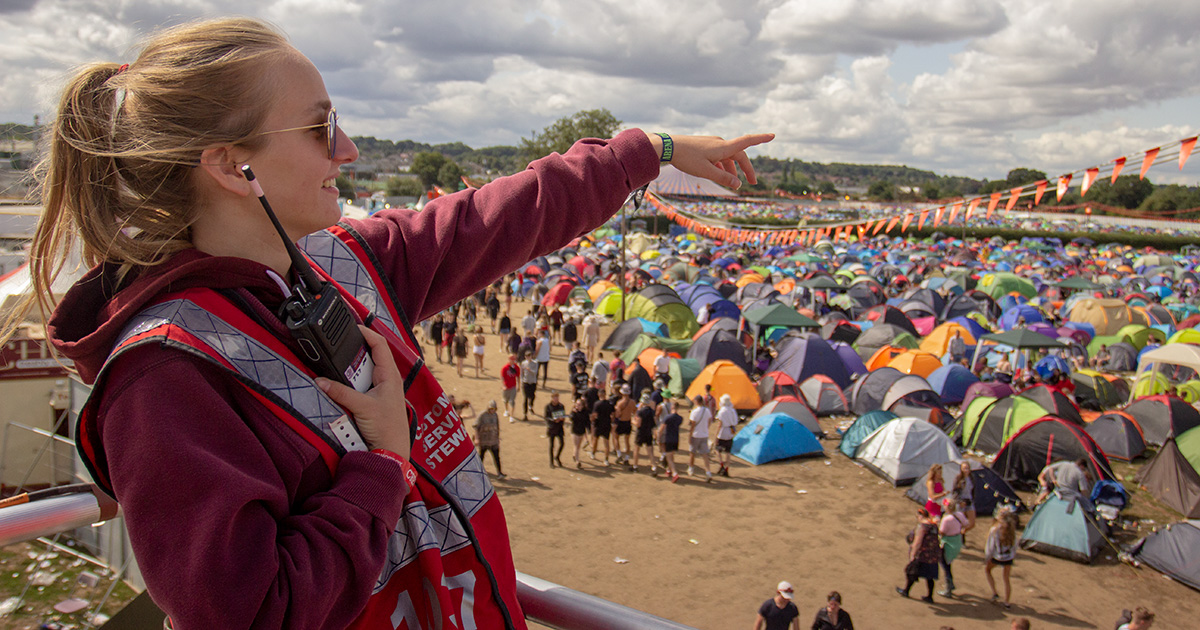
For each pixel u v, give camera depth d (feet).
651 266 180.24
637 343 91.76
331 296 2.86
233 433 2.54
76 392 36.24
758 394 77.87
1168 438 60.70
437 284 3.91
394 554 2.97
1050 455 60.85
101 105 2.69
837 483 60.59
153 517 2.32
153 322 2.58
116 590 33.24
